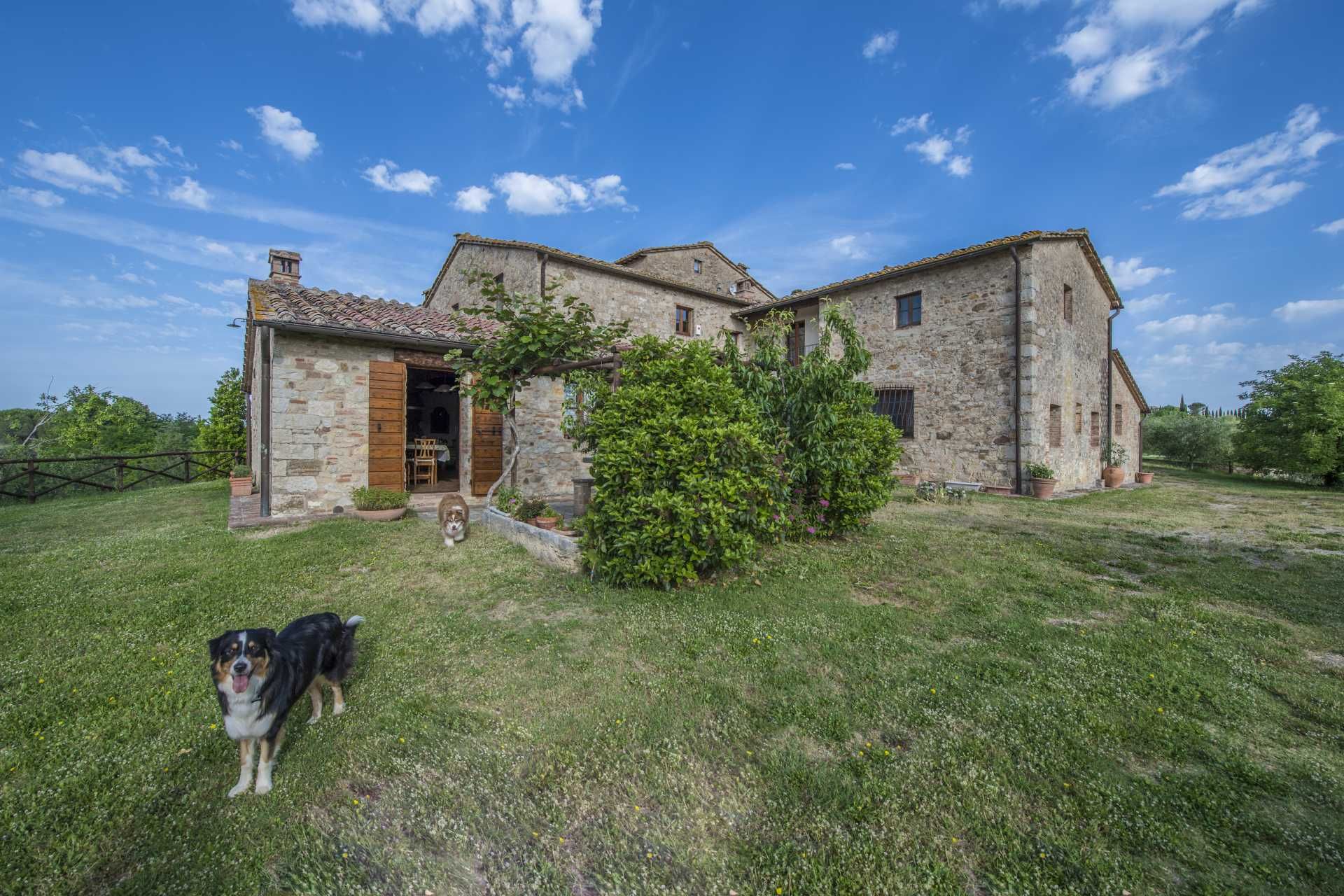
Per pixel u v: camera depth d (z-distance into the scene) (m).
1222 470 19.34
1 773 2.34
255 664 2.14
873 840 2.00
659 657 3.46
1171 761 2.47
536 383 10.54
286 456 7.77
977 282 12.35
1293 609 4.41
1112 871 1.85
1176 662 3.43
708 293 16.88
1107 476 14.09
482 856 1.96
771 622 4.04
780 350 6.71
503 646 3.63
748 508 4.90
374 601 4.48
